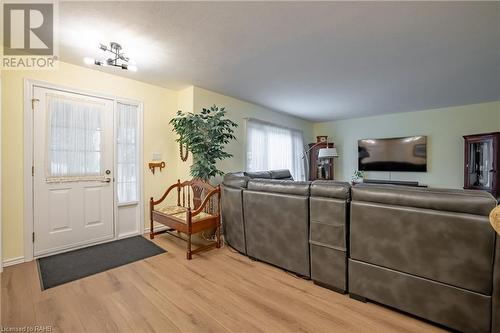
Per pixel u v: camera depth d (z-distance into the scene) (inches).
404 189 62.1
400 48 93.0
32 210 96.7
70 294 71.8
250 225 98.1
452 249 53.6
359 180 219.6
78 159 109.7
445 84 133.1
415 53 97.0
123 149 126.3
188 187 138.1
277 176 172.6
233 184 108.4
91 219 114.4
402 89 142.1
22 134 94.4
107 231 120.0
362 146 221.1
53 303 67.2
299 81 129.7
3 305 66.0
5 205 90.4
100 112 116.7
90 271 87.2
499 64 106.8
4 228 90.0
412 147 195.8
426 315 57.5
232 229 108.1
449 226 53.8
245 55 99.1
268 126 191.0
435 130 188.9
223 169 153.9
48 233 101.3
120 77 123.4
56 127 103.3
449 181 182.9
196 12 70.5
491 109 166.9
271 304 67.7
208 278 82.8
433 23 76.2
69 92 106.9
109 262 95.3
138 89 130.4
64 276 83.0
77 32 81.3
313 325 58.9
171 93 145.5
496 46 90.8
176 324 59.1
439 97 158.2
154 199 138.2
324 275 75.5
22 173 94.3
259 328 57.9
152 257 101.0
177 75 121.9
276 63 107.3
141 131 131.6
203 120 126.6
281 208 86.4
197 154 129.5
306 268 80.4
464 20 74.3
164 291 74.1
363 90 144.9
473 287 51.5
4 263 89.6
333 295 72.2
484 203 50.4
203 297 71.0
